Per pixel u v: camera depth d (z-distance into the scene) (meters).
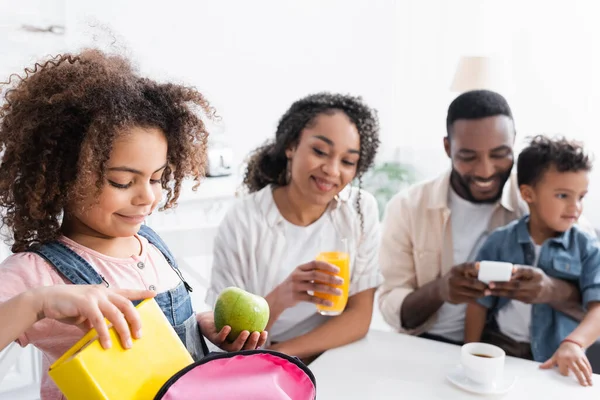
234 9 2.64
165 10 2.40
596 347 1.44
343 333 1.27
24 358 1.73
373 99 3.16
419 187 1.61
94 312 0.58
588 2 2.45
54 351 0.74
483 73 2.58
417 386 1.07
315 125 1.26
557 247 1.37
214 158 2.40
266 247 1.34
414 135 3.16
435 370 1.14
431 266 1.58
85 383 0.54
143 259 0.86
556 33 2.54
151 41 2.38
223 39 2.64
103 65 0.76
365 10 3.07
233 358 0.64
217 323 0.84
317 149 1.26
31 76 0.75
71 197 0.73
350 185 1.41
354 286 1.38
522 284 1.26
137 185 0.74
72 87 0.72
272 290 1.30
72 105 0.72
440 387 1.07
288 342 1.23
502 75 2.61
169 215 2.23
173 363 0.63
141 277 0.83
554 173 1.33
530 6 2.60
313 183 1.28
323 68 3.04
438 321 1.53
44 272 0.74
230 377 0.62
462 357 1.09
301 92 2.97
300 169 1.28
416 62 3.07
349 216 1.38
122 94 0.73
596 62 2.47
